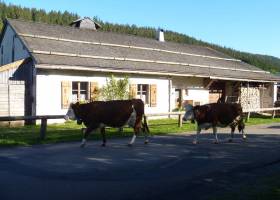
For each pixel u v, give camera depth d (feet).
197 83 101.96
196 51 120.06
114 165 35.47
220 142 51.19
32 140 49.85
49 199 24.70
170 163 36.73
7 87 71.15
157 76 90.99
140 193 26.40
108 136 55.31
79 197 25.26
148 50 101.91
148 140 52.19
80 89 78.74
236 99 112.57
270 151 44.16
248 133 62.13
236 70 115.14
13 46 85.40
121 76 83.51
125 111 46.68
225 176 31.68
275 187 27.81
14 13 258.78
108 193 26.27
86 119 46.14
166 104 93.04
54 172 32.35
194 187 28.09
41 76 72.84
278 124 79.61
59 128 65.31
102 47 91.50
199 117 49.32
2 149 43.80
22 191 26.53
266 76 120.98
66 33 91.91
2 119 49.65
